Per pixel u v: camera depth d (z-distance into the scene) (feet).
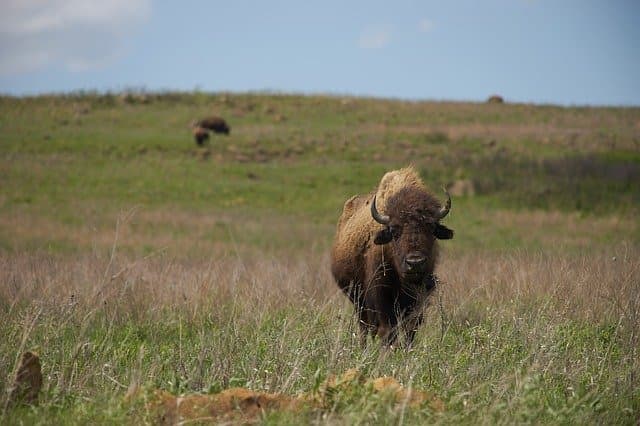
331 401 71.82
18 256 189.57
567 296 119.44
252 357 90.48
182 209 426.51
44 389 79.87
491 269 160.45
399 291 116.16
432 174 496.23
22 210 405.39
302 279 157.99
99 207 419.33
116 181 475.31
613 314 114.21
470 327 107.45
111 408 70.85
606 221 406.41
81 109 645.10
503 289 133.18
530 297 123.34
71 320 108.58
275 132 597.52
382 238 111.45
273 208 440.45
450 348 100.12
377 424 67.26
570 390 83.51
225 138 574.97
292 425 66.80
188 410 70.95
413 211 110.11
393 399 70.54
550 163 514.68
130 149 541.75
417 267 106.52
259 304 118.21
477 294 131.03
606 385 86.53
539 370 87.76
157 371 89.66
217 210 428.56
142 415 70.79
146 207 426.51
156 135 576.61
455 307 119.24
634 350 95.61
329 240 361.51
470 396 77.25
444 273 154.61
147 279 149.38
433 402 73.41
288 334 98.07
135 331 117.80
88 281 141.69
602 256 174.50
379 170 512.22
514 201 450.71
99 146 544.62
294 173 504.84
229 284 149.38
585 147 570.46
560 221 406.82
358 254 124.77
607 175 491.72
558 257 164.66
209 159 528.22
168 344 111.96
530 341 96.78
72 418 72.08
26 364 79.51
